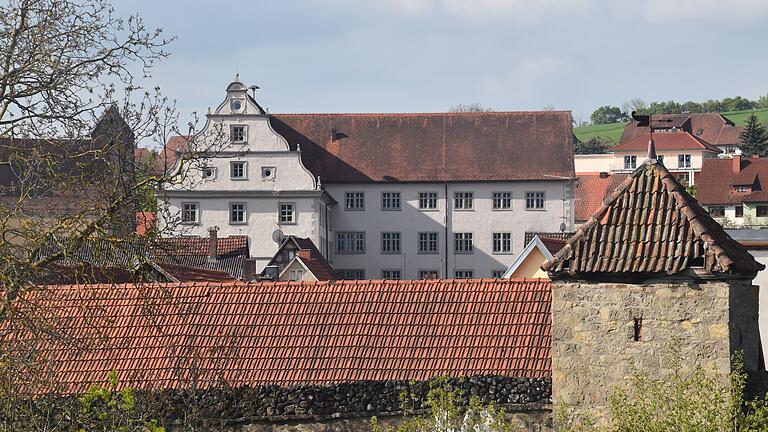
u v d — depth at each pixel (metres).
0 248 57.59
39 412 59.81
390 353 70.75
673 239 60.78
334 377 70.06
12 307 56.59
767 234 106.25
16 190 66.38
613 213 62.66
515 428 67.88
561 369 62.38
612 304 61.50
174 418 68.38
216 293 74.88
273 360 71.06
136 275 64.44
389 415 68.94
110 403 58.06
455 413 63.53
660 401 57.12
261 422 69.56
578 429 60.06
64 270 62.03
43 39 61.69
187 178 67.69
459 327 71.44
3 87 61.00
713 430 54.44
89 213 61.34
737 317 60.75
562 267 61.97
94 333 69.12
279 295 74.38
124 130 63.22
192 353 69.50
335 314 72.94
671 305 60.44
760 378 60.66
